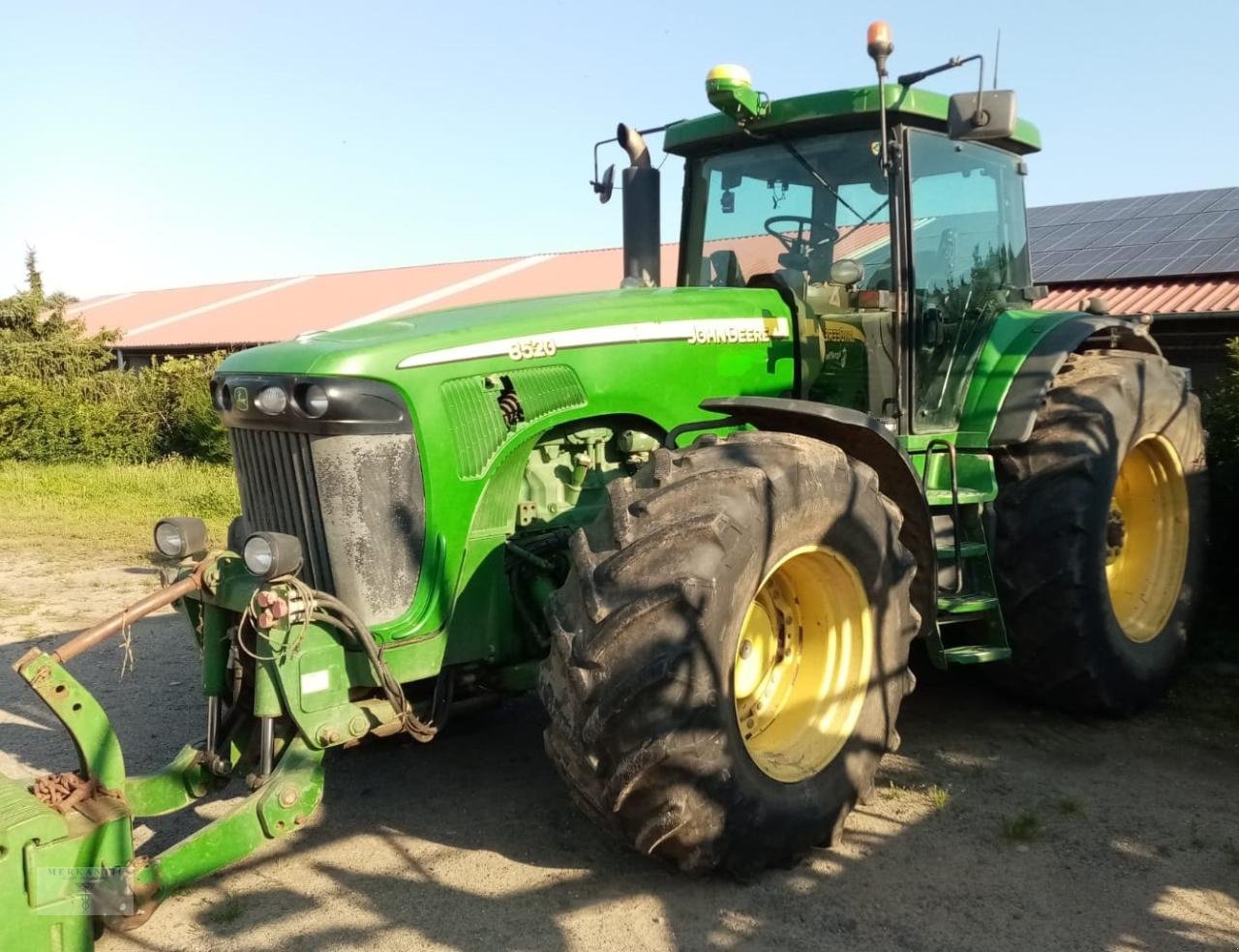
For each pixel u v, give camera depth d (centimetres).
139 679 587
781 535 330
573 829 382
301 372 340
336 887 345
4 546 1005
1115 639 464
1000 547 459
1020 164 541
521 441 368
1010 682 479
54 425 1730
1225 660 558
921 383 458
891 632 366
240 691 346
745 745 336
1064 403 468
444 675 366
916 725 479
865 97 435
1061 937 309
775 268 484
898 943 306
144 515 1197
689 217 519
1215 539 595
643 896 333
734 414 375
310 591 321
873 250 452
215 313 2600
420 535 351
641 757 302
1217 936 309
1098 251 1195
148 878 296
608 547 323
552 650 322
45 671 293
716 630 310
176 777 343
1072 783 414
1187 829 375
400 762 449
